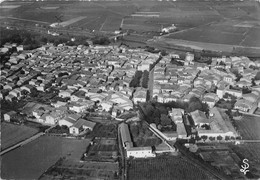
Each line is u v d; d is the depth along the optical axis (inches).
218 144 5797.2
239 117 6776.6
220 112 6811.0
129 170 5024.6
